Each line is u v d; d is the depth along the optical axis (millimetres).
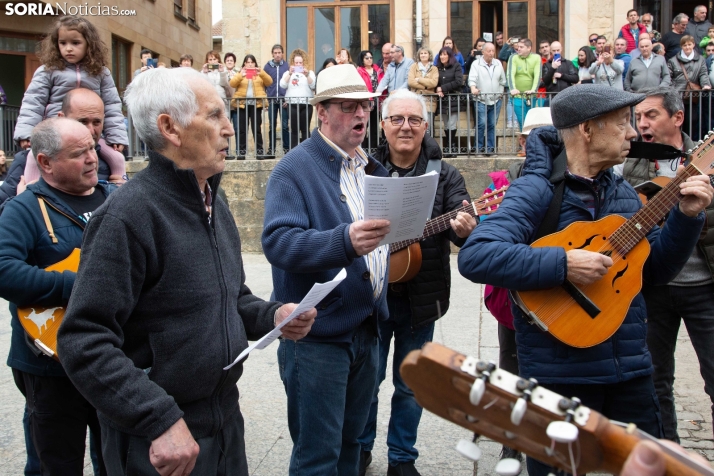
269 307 2561
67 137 3068
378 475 3904
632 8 14602
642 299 2756
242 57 15516
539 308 2623
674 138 3906
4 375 5535
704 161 2736
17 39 18562
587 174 2746
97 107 3842
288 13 15547
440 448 4191
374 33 15453
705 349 3695
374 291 3072
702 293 3672
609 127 2646
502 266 2539
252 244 11125
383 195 2533
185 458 2035
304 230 2863
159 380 2158
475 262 2590
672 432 3799
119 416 2018
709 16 15492
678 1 15422
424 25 15227
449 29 15219
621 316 2613
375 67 12305
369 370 3141
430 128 11477
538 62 11711
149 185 2182
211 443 2279
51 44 4898
